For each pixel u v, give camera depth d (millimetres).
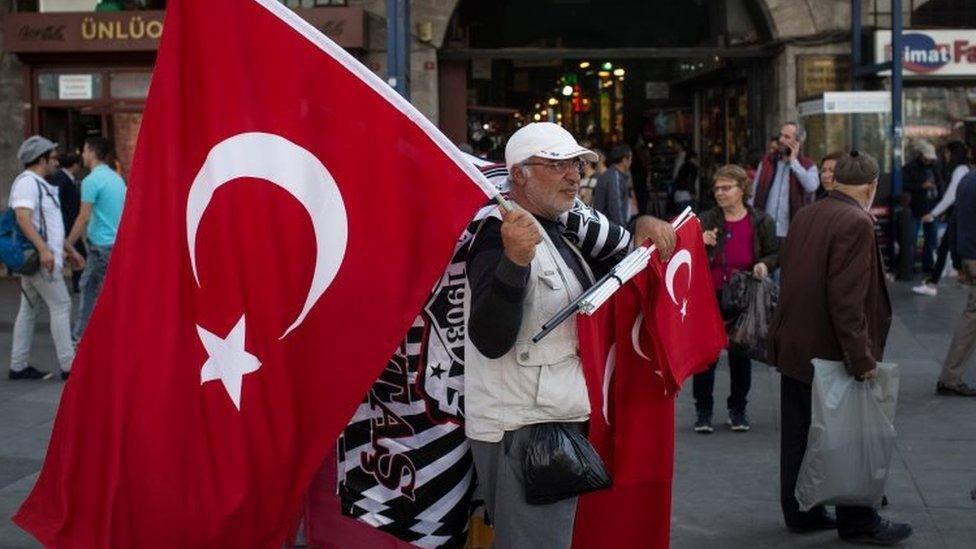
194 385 3658
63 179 13438
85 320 10961
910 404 9062
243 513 3629
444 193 3652
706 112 22000
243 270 3676
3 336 12289
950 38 17750
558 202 3723
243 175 3686
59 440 3711
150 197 3693
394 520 3959
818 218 5824
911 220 16109
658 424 4062
